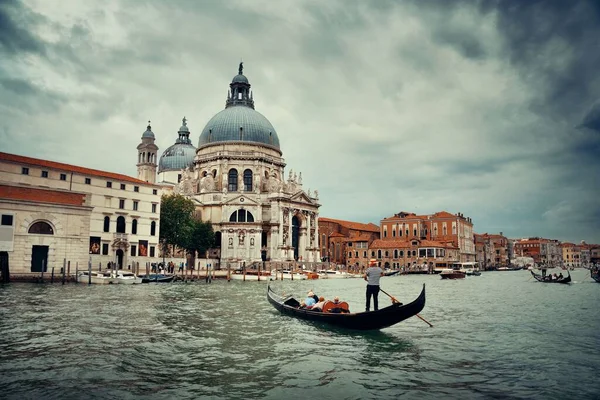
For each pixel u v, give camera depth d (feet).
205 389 47.50
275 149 396.98
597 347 67.36
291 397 45.32
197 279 238.48
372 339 72.84
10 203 173.68
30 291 144.66
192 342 69.62
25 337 71.15
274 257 345.72
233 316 97.09
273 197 353.31
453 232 503.61
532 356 61.77
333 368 55.77
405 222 508.53
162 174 443.32
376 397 45.39
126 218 246.27
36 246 181.06
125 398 44.45
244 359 59.77
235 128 384.88
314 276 297.33
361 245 471.21
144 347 65.51
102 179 236.43
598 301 138.31
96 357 59.36
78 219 190.90
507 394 46.24
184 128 468.75
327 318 82.33
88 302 117.29
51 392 45.80
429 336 75.51
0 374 51.70
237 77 425.28
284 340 71.67
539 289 201.98
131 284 191.01
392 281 282.97
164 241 290.35
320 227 470.80
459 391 47.19
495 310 112.57
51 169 215.92
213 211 353.72
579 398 45.11
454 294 168.96
